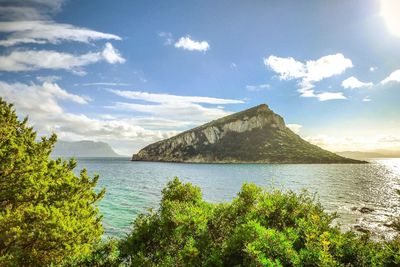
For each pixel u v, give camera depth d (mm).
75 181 16547
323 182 100562
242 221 9523
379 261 6508
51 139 16797
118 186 86250
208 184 95125
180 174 139250
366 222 40500
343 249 6918
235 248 7324
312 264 6480
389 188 82562
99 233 16859
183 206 10945
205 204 13359
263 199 10055
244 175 133625
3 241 12008
